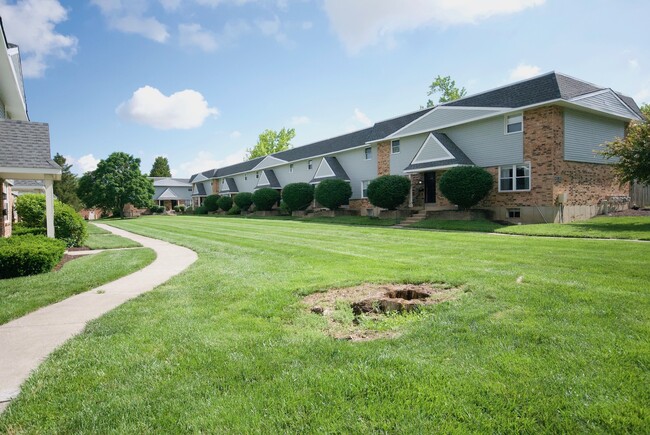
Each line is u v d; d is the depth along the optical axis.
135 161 46.78
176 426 2.39
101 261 9.73
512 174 17.72
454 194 17.98
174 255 10.80
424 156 20.70
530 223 16.84
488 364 3.07
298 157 34.41
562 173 16.48
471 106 19.02
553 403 2.49
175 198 63.53
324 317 4.57
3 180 13.65
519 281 5.80
